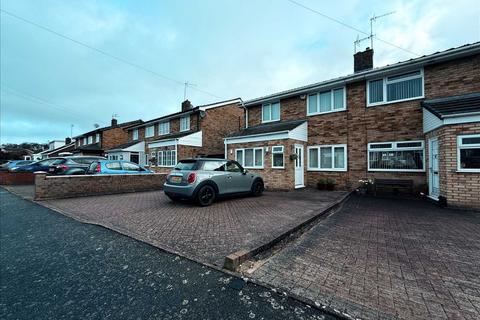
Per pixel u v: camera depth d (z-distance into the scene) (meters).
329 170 12.01
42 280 3.05
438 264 3.37
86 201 8.59
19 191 11.61
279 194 10.08
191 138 18.61
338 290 2.71
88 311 2.41
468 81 8.73
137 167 12.38
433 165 8.75
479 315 2.27
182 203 8.09
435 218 6.02
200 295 2.65
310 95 13.02
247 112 16.11
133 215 6.33
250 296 2.61
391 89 10.45
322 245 4.14
